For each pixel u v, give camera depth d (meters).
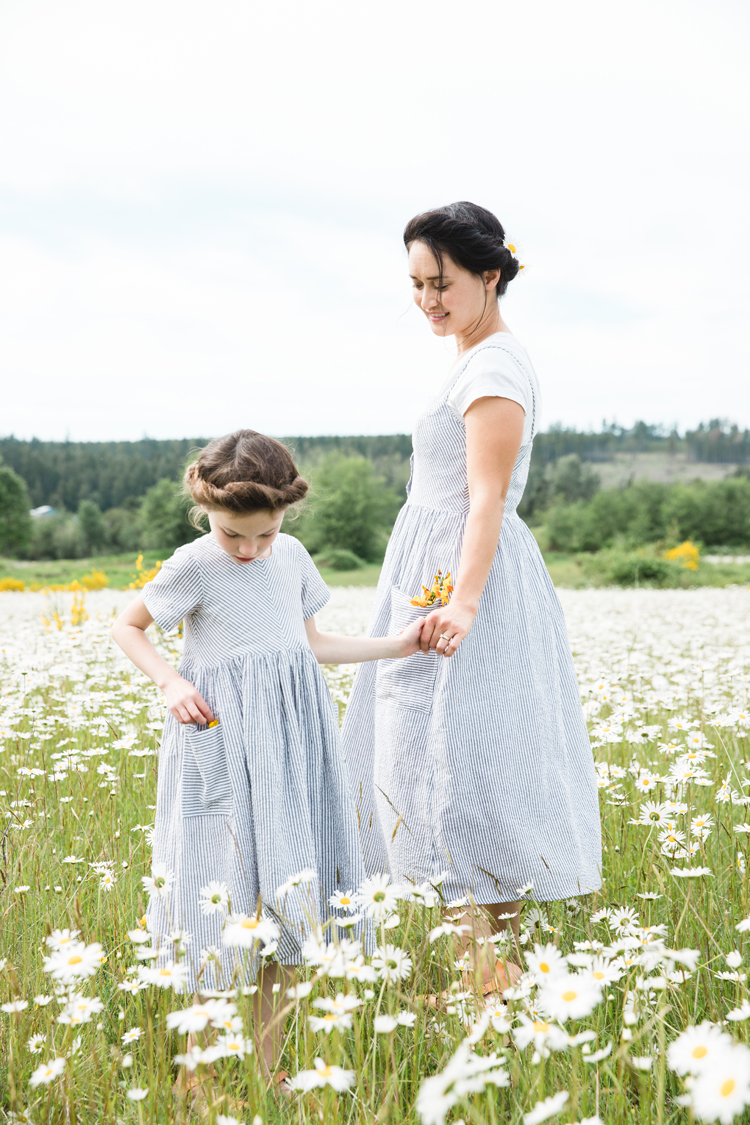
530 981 1.48
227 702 1.92
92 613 8.04
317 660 2.14
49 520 67.56
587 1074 1.47
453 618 2.10
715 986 1.78
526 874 2.15
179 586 1.93
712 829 2.54
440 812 2.19
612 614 10.72
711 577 23.47
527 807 2.18
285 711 1.96
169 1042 1.62
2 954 1.87
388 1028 1.32
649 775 2.59
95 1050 1.56
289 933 1.75
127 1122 1.44
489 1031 1.47
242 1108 1.44
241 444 1.89
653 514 51.81
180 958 1.69
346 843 1.99
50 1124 1.44
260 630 1.96
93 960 1.44
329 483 53.25
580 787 2.35
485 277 2.31
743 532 50.50
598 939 1.98
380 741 2.36
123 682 4.87
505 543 2.31
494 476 2.17
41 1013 1.69
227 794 1.88
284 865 1.84
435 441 2.34
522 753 2.20
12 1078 1.47
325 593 2.20
